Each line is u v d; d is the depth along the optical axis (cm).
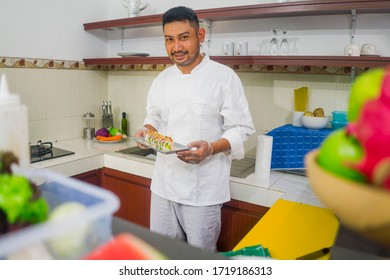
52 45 246
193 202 162
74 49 262
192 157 144
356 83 44
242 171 196
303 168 186
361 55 172
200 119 161
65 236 38
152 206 181
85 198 44
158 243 49
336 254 51
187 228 168
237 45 205
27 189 41
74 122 271
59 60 252
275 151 188
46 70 244
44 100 245
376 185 36
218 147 152
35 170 48
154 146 160
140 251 44
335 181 37
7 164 46
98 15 279
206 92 160
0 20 213
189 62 158
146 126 187
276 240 99
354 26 186
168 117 173
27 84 233
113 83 292
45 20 238
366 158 36
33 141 242
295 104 200
